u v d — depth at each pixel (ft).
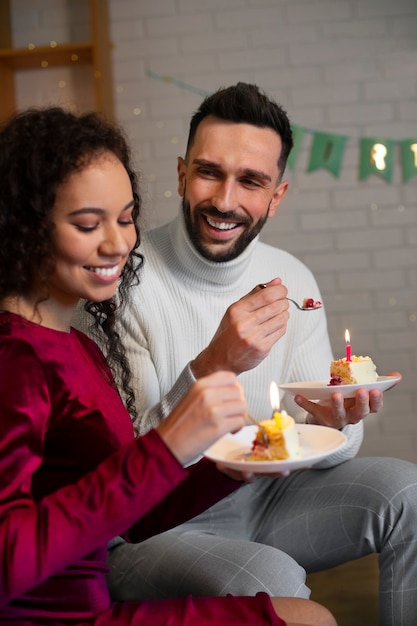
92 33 12.19
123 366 5.65
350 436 6.40
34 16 12.85
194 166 6.37
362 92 12.60
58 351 4.17
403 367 12.74
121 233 4.22
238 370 5.51
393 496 5.91
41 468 4.26
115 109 12.76
